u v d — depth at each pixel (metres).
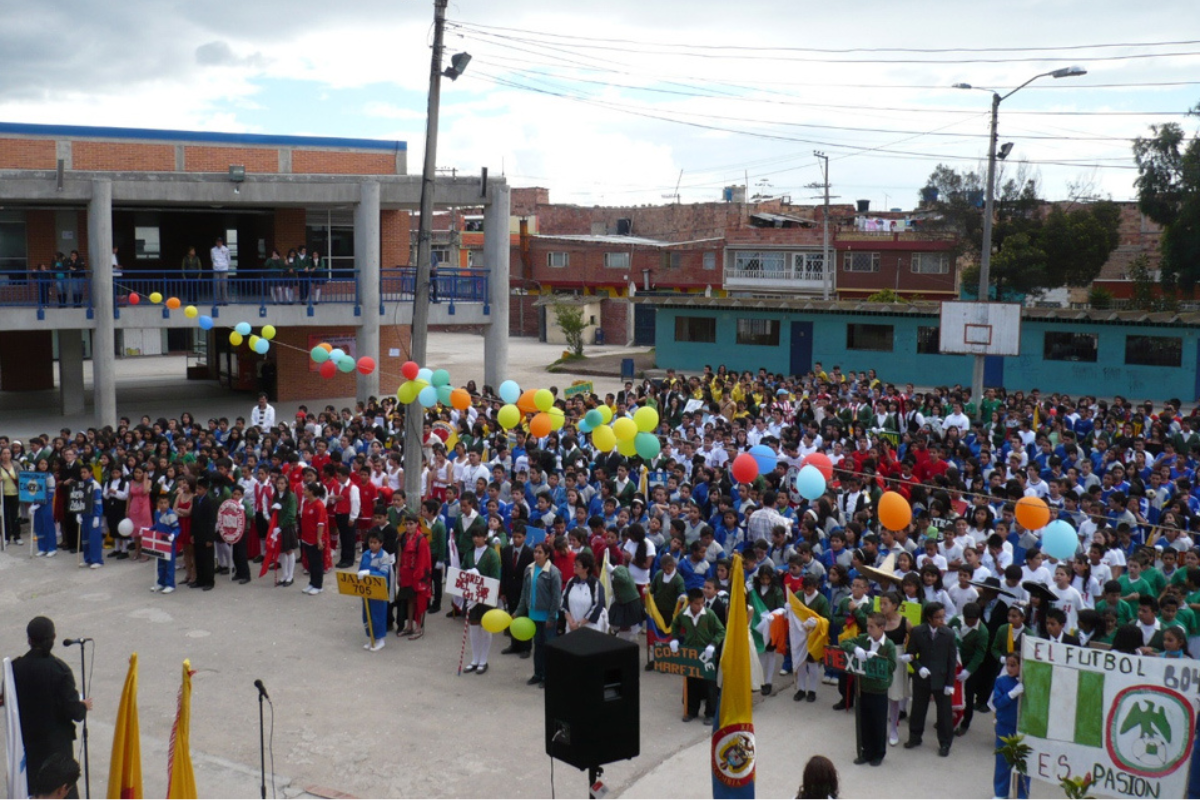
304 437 20.48
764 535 14.29
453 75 18.62
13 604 15.78
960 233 52.94
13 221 31.72
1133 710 8.88
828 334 40.81
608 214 72.56
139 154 33.53
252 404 34.19
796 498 16.67
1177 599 10.78
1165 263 44.34
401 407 24.56
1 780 10.01
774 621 12.14
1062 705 9.11
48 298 29.61
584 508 14.54
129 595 16.23
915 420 23.66
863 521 14.14
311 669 13.26
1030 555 12.31
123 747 7.91
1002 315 28.95
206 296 32.47
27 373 36.97
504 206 31.69
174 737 8.23
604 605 12.41
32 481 18.27
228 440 21.44
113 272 27.91
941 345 29.88
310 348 35.19
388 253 37.66
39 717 8.42
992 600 11.60
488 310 32.12
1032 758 9.23
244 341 36.47
